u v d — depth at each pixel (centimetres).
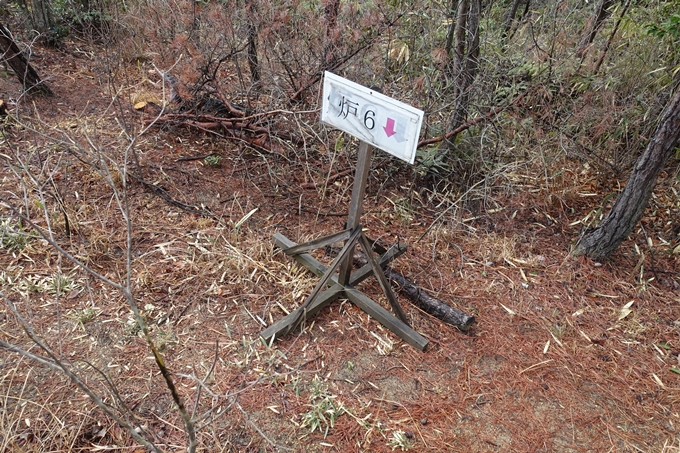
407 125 202
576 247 337
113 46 534
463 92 356
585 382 248
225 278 286
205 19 395
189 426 146
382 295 289
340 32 359
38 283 267
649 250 343
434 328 270
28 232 295
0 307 251
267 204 355
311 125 394
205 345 246
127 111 444
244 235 321
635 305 298
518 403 234
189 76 363
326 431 211
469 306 287
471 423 223
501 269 318
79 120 415
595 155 404
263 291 281
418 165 380
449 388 238
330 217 350
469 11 350
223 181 372
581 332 276
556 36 388
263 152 406
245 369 236
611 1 414
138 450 198
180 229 318
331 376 238
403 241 333
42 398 213
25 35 535
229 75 504
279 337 252
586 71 398
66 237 298
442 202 364
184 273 286
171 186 357
